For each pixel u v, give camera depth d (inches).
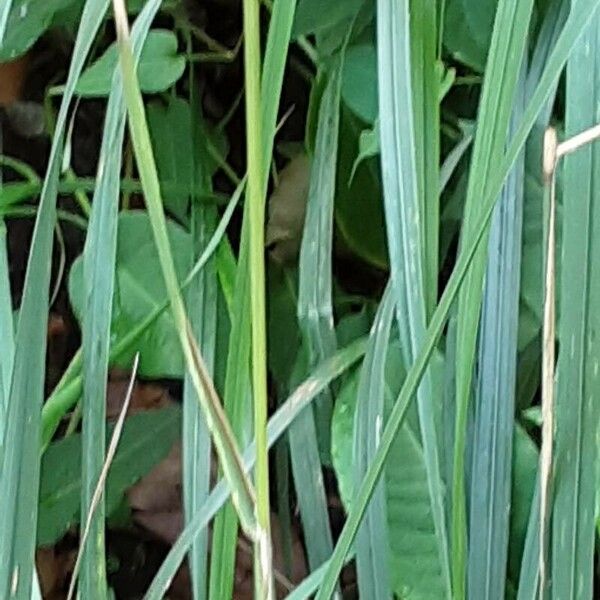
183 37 27.4
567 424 17.1
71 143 27.5
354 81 22.2
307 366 22.0
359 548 18.9
